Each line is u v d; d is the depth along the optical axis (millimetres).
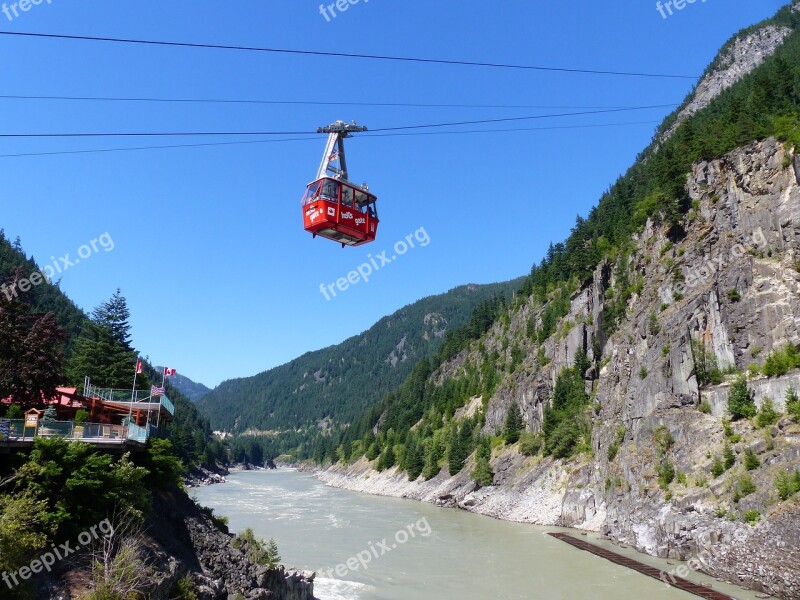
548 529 71500
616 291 97250
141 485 29016
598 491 70688
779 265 57938
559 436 89812
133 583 22797
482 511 90438
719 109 129125
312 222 29953
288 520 76250
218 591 28406
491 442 115938
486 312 195625
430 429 154625
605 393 81812
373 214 32250
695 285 67875
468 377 164375
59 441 26047
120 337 78062
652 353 67750
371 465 163000
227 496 112688
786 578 38219
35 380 39906
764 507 42969
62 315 143375
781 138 63562
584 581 43969
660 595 39906
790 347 53000
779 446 46594
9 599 19844
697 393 58906
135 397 44438
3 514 21516
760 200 62625
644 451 61062
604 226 135250
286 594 33875
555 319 127875
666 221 82812
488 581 44219
